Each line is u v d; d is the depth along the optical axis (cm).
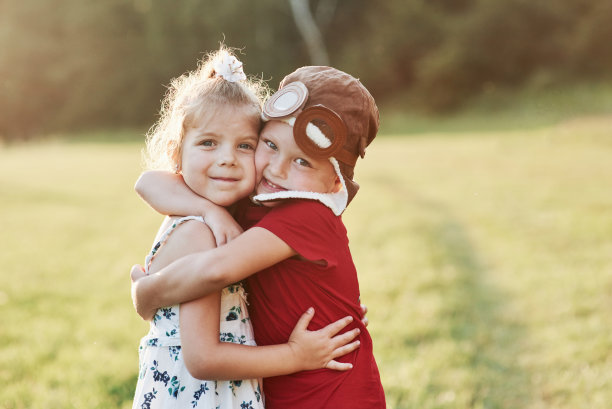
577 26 2628
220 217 177
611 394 315
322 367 179
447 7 3119
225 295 178
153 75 3200
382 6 3219
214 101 180
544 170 1068
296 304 180
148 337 183
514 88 2700
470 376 339
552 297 461
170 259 177
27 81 3419
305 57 3222
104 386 326
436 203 862
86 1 3372
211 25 3100
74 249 672
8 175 1333
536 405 312
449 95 2730
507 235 655
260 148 183
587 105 2055
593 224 667
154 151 200
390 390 321
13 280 550
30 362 360
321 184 182
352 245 643
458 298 466
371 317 431
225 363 168
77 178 1268
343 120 179
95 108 3316
